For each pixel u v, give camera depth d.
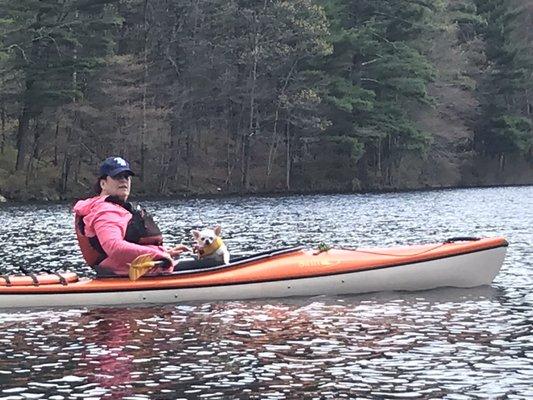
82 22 43.41
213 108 51.53
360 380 6.47
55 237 19.27
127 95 44.47
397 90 51.62
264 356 7.23
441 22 56.84
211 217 26.73
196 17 47.25
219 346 7.62
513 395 6.09
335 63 50.12
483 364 6.92
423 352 7.34
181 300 9.96
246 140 50.12
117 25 44.69
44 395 6.14
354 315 9.11
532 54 64.19
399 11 52.34
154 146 46.19
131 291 9.83
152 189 47.34
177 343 7.78
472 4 61.09
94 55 44.62
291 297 10.29
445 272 10.80
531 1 67.38
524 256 14.51
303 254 10.73
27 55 42.91
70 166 46.09
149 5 47.91
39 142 45.50
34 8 41.62
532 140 61.72
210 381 6.47
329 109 50.19
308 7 47.28
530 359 7.08
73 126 43.78
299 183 53.19
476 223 22.95
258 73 48.59
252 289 10.19
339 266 10.49
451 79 57.34
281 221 24.44
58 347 7.66
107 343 7.81
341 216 26.58
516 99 64.44
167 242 18.50
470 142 62.50
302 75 48.53
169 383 6.43
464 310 9.37
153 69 48.25
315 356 7.22
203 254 10.51
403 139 54.16
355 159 52.09
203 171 51.31
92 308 9.64
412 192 47.28
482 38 62.38
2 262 14.37
